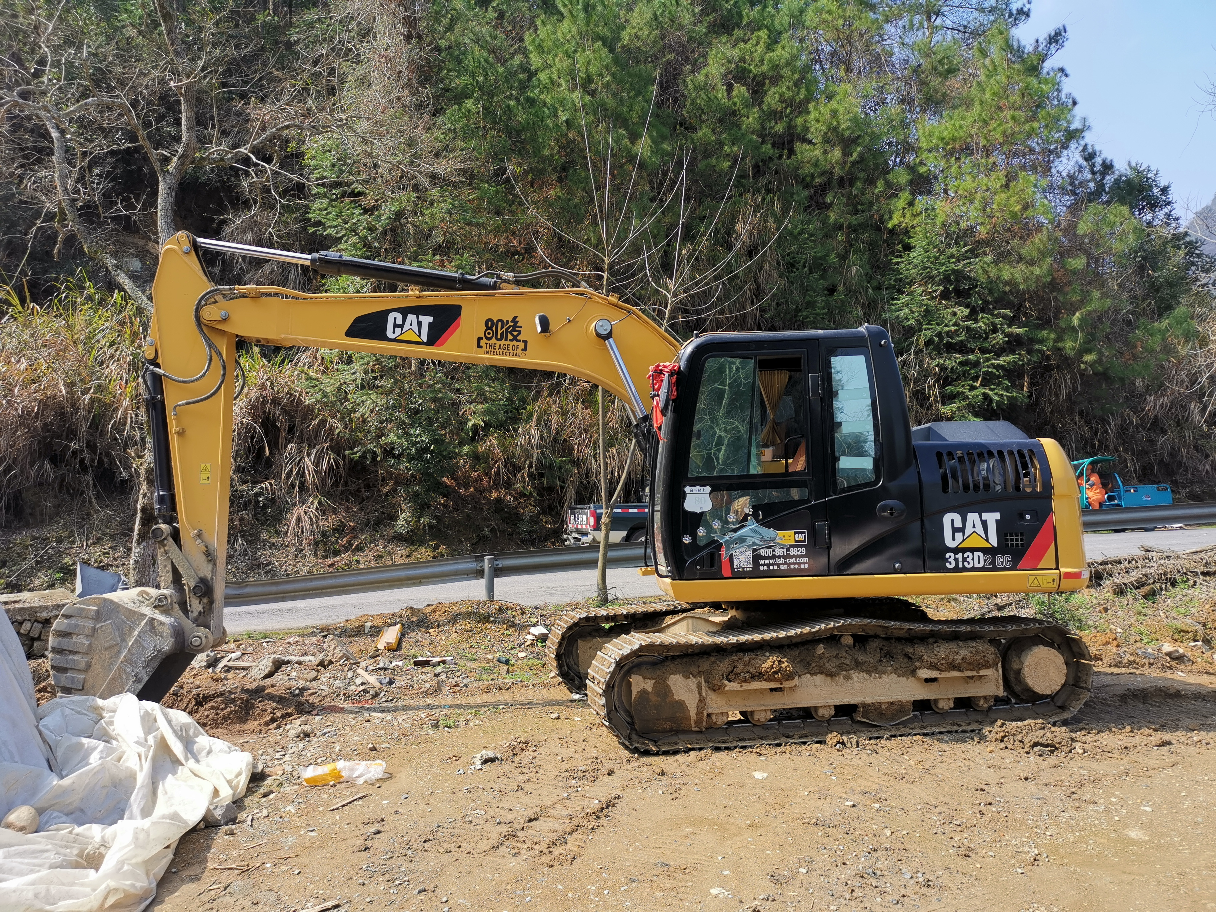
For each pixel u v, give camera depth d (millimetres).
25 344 13492
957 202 19156
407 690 6836
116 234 17094
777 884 3703
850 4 21422
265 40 17594
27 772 4133
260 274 17031
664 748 5387
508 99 15898
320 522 14133
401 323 6129
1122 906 3514
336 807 4539
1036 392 20469
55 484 13242
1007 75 19172
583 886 3713
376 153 14570
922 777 4930
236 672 7125
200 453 5980
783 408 5742
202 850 4082
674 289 12258
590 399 16281
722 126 17672
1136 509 14375
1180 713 6129
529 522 15617
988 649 5754
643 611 6887
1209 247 26266
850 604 6164
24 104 11961
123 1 16156
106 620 5621
